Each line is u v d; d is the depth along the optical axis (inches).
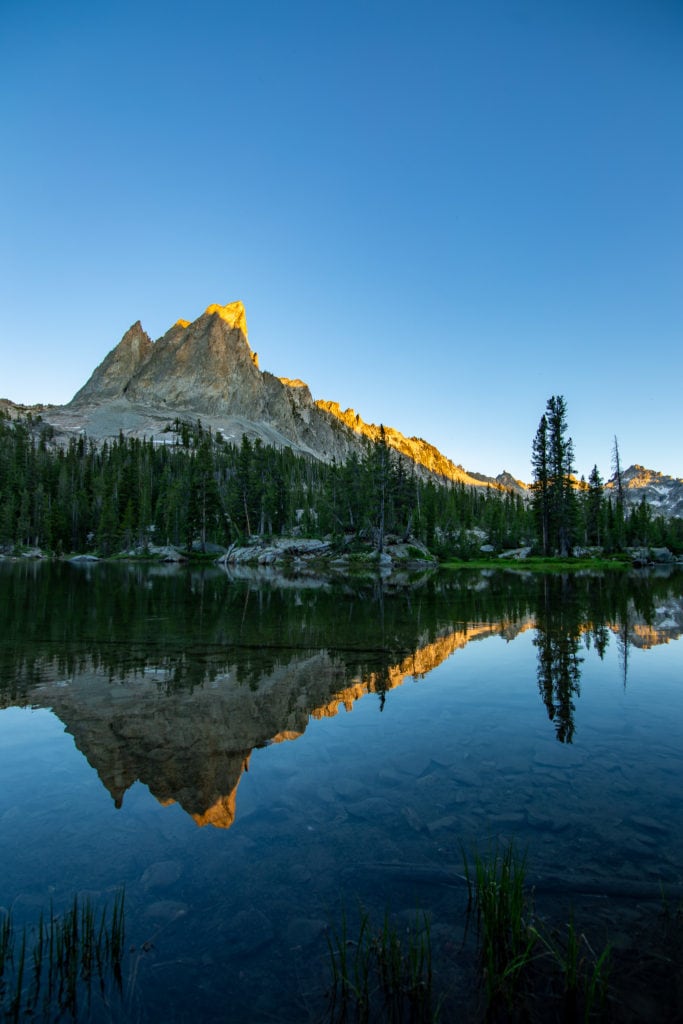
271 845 205.6
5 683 419.2
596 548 2837.1
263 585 1491.1
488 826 216.2
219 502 3361.2
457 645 578.6
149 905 173.6
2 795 243.0
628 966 147.3
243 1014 135.3
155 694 393.1
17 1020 133.0
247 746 297.9
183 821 222.8
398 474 3201.3
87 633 652.7
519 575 1957.4
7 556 3444.9
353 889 180.7
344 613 855.1
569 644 583.8
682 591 1218.6
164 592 1233.4
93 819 224.1
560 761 277.7
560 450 2603.3
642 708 363.3
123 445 6156.5
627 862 190.7
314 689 408.5
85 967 149.6
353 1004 138.0
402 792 245.6
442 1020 134.0
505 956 151.8
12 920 166.9
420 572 2278.5
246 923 165.5
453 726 328.8
